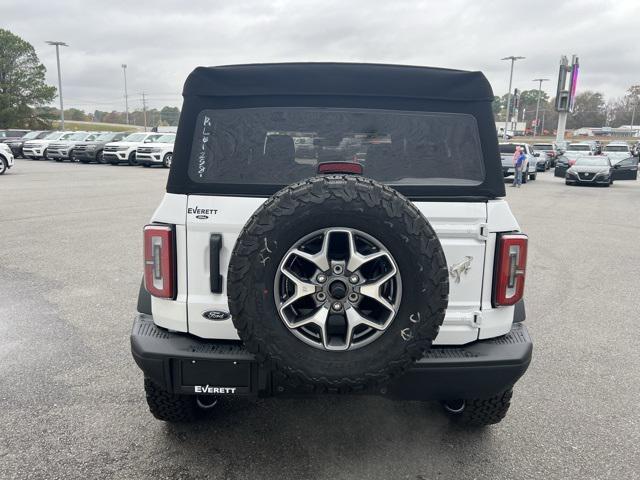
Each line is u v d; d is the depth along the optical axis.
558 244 9.79
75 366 4.21
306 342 2.38
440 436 3.35
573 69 41.19
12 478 2.84
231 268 2.32
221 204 2.63
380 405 3.71
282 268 2.35
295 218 2.29
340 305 2.37
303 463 3.03
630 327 5.44
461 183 2.77
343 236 2.39
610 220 12.92
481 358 2.65
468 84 2.76
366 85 2.75
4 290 6.16
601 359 4.62
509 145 24.17
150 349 2.68
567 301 6.30
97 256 7.88
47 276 6.77
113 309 5.56
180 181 2.69
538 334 5.21
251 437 3.29
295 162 2.76
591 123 135.88
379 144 2.80
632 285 7.06
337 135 2.78
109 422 3.42
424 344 2.35
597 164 23.58
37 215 11.41
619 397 3.93
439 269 2.31
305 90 2.74
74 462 2.99
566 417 3.63
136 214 11.77
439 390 2.68
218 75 2.71
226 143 2.73
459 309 2.71
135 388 3.87
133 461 3.02
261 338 2.34
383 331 2.37
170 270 2.67
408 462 3.07
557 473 3.00
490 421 3.31
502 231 2.70
